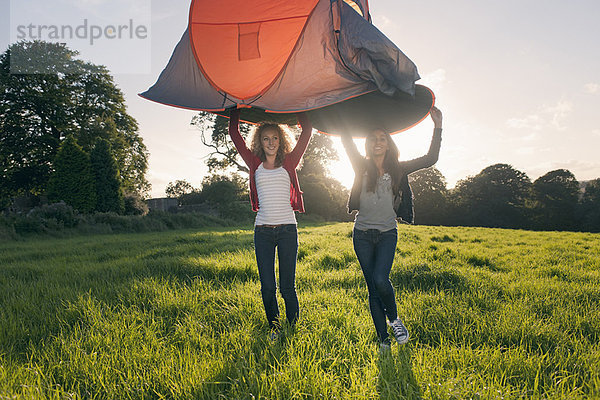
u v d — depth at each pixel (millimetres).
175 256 6938
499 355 2301
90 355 2318
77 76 31125
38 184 28812
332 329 2906
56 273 5555
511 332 2719
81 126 30641
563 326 2924
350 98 3205
